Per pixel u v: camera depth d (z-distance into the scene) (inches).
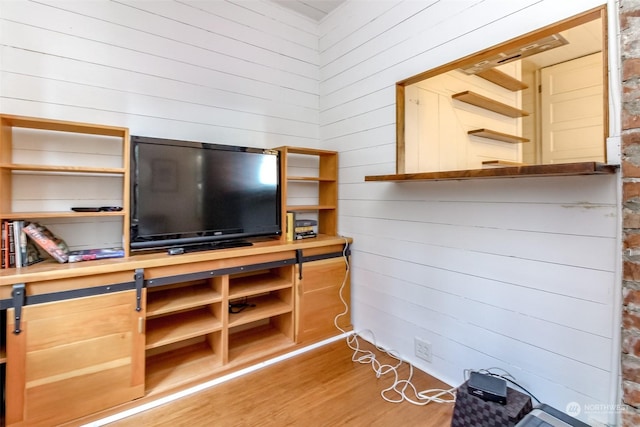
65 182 76.0
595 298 53.6
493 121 74.7
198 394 73.5
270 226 97.0
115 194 82.0
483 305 70.1
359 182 102.7
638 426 45.9
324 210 116.7
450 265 76.6
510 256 65.1
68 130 72.6
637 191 45.3
